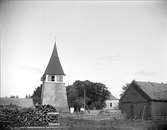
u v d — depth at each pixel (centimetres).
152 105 3092
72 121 2508
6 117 2039
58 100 4094
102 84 5900
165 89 3466
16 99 3594
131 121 2591
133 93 3462
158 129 1928
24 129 1838
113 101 6172
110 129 1836
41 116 2167
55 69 4281
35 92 5628
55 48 4588
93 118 3030
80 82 6000
